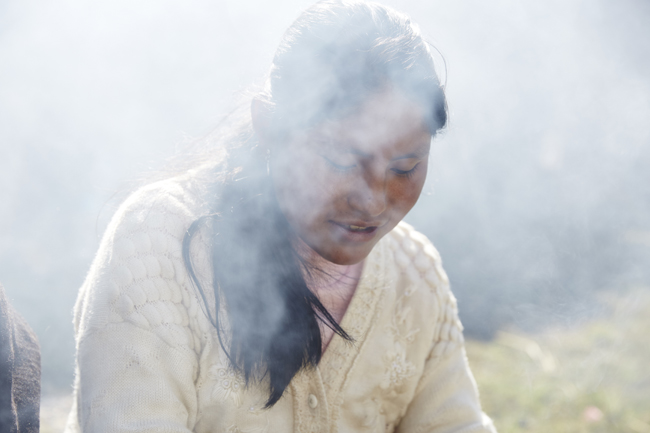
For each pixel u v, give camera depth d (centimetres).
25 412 98
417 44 91
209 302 100
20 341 101
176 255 100
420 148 89
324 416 109
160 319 96
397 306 120
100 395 91
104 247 100
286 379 103
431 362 126
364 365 116
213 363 101
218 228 100
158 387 92
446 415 124
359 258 96
